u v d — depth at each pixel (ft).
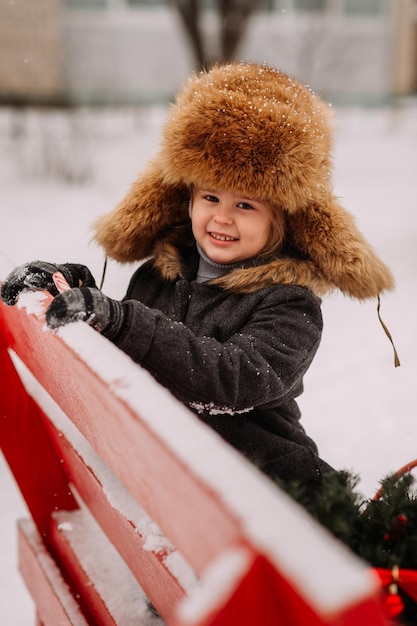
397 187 28.37
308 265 5.30
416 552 3.81
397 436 10.89
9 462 5.90
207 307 5.35
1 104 41.63
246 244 5.23
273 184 4.96
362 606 1.76
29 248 18.92
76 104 42.57
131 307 4.24
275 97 5.09
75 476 5.33
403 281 17.65
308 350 5.01
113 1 44.86
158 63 45.68
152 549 3.80
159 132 5.72
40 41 43.68
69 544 5.56
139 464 2.80
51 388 4.45
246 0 31.45
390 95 49.11
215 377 4.45
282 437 5.33
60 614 5.26
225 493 2.09
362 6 48.37
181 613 1.97
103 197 24.79
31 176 26.84
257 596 1.97
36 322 3.93
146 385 2.78
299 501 4.14
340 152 35.91
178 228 6.00
